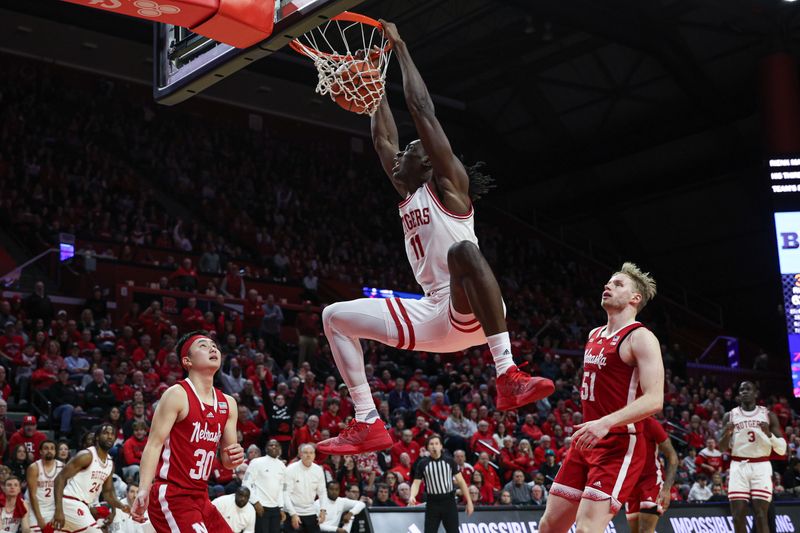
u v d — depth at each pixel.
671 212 32.31
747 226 30.80
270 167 30.62
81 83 27.97
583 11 23.67
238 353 17.45
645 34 25.34
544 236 34.44
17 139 24.36
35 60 27.11
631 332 5.31
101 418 13.35
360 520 11.20
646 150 31.23
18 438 12.33
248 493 10.55
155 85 6.19
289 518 11.58
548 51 28.83
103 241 21.80
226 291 21.23
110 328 18.36
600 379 5.41
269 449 11.36
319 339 20.75
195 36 5.86
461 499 13.03
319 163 32.22
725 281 32.22
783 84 24.25
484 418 16.38
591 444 4.77
